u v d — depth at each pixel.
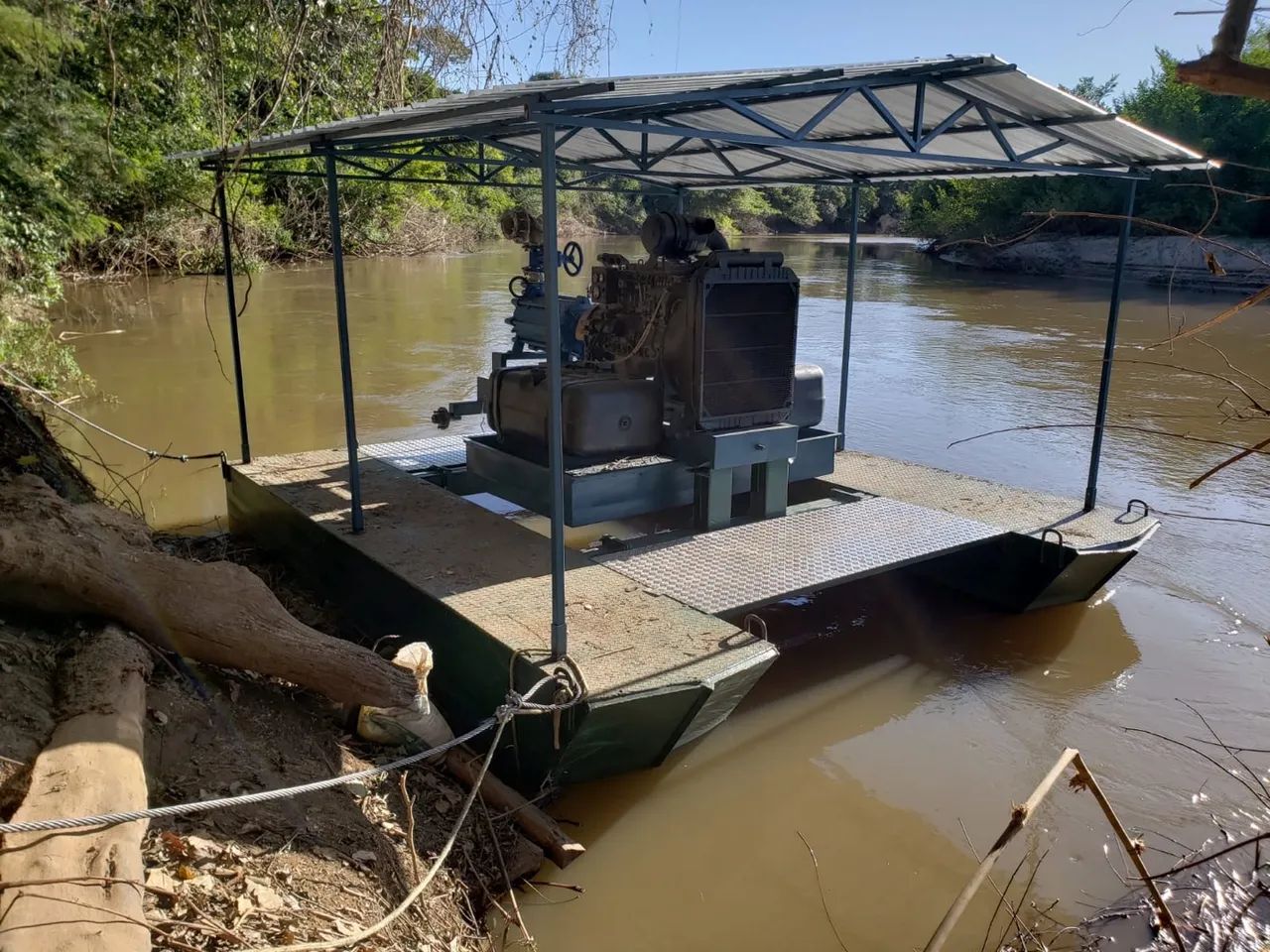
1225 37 1.57
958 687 5.16
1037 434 10.17
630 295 5.82
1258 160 22.23
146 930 2.33
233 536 6.64
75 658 3.36
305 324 16.39
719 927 3.44
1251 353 14.70
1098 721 4.80
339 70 8.84
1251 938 3.34
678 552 5.06
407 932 2.99
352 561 5.05
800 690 5.13
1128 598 6.21
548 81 3.70
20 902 2.23
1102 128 4.81
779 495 5.69
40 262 10.54
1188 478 8.67
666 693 3.60
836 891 3.64
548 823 3.76
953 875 3.73
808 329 17.33
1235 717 4.81
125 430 9.63
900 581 6.52
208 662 3.82
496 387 5.80
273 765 3.48
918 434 10.22
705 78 3.64
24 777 2.71
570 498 5.07
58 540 3.65
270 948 2.49
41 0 8.13
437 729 3.99
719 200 38.28
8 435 6.09
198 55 9.82
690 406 5.40
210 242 21.19
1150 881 2.59
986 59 3.99
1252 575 6.52
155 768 3.18
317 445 9.18
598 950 3.29
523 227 6.68
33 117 9.46
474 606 4.25
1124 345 15.45
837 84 4.02
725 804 4.16
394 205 30.20
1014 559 5.68
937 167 6.56
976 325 17.81
